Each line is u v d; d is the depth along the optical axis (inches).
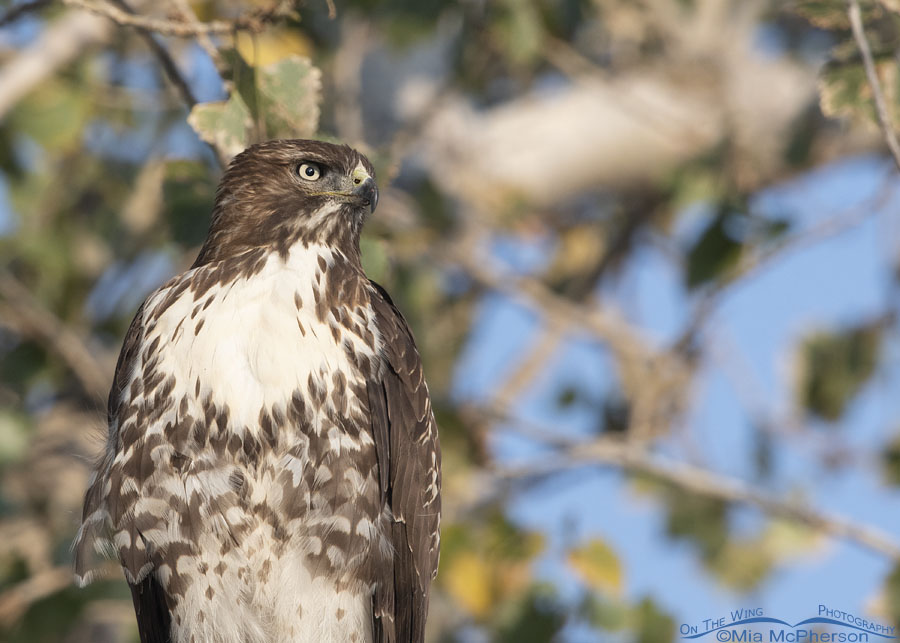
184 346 318.7
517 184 574.6
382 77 548.4
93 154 544.1
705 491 487.8
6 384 515.5
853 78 335.9
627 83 581.6
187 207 359.3
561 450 531.2
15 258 548.4
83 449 414.3
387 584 329.7
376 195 350.9
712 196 528.4
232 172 351.9
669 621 454.9
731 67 573.0
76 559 331.6
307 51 477.7
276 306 322.0
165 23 320.8
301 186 347.9
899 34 335.3
